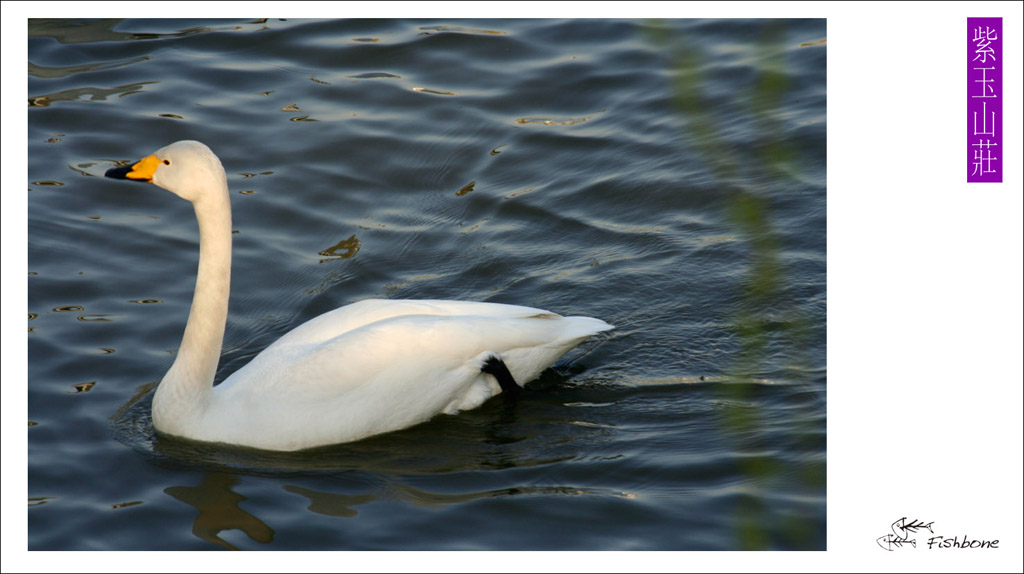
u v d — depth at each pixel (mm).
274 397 12203
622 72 20812
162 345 14422
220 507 11109
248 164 18469
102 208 17469
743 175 17656
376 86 20531
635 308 15156
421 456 12125
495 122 19609
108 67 20953
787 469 11539
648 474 11617
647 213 17359
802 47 20719
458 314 13102
